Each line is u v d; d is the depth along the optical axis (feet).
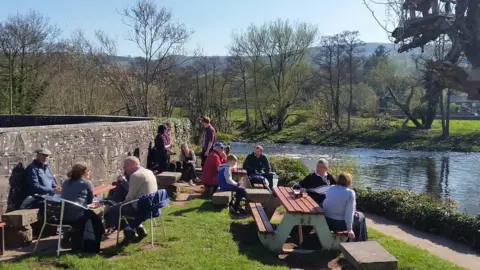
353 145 149.28
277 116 174.60
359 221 23.57
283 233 22.57
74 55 104.37
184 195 35.73
